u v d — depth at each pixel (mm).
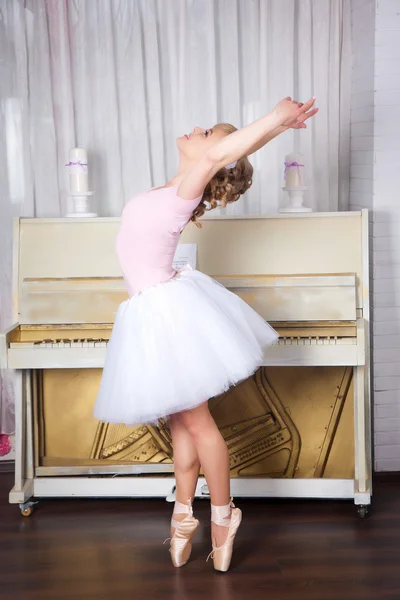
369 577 2629
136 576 2670
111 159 3658
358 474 3131
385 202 3432
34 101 3607
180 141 2643
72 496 3260
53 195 3666
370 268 3510
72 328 3174
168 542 2922
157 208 2479
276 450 3256
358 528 3008
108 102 3619
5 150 3631
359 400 3090
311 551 2820
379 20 3336
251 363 2496
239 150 2336
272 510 3191
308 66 3678
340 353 2938
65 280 3199
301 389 3225
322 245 3207
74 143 3643
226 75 3686
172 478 3244
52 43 3582
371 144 3428
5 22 3559
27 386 3230
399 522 3062
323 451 3250
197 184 2400
